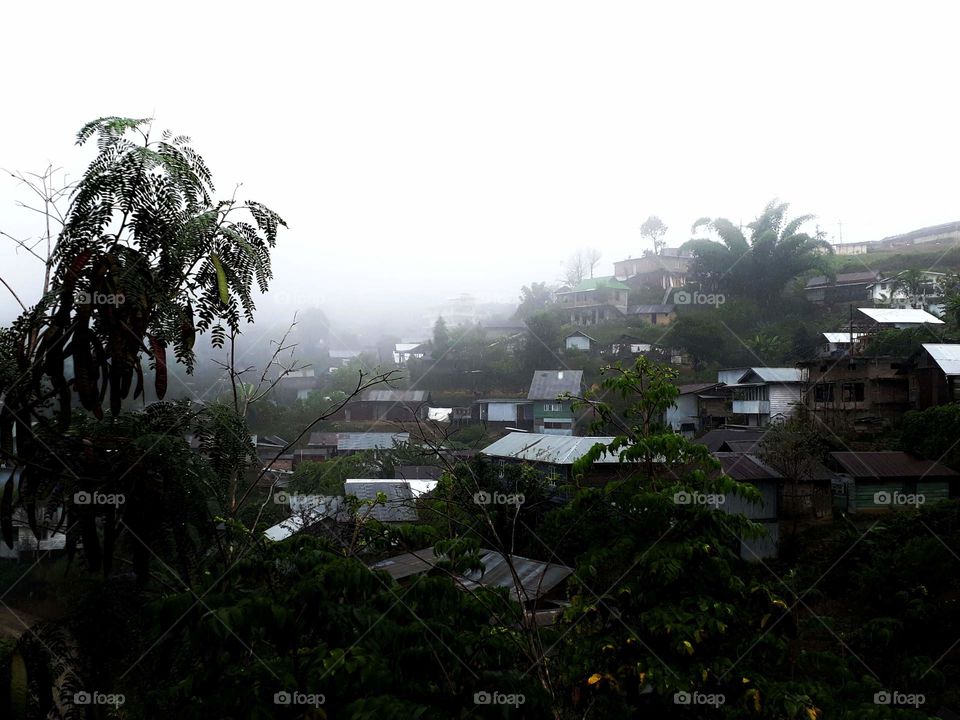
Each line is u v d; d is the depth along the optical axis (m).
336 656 2.67
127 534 3.26
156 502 3.12
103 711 3.16
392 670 2.80
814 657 3.93
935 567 9.97
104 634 3.21
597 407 4.44
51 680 3.11
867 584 10.57
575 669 3.68
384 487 12.07
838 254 55.03
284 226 3.45
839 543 13.04
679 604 3.61
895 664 8.07
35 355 2.95
